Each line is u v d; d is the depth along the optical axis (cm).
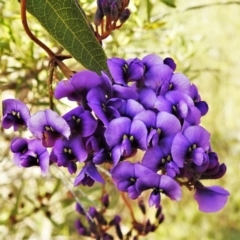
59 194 28
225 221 39
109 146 12
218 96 45
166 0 25
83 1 21
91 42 13
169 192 11
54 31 13
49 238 29
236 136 44
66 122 11
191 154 12
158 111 12
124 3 14
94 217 22
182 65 29
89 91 11
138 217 31
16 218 27
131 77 12
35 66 24
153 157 12
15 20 23
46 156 12
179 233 38
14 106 13
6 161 28
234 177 42
